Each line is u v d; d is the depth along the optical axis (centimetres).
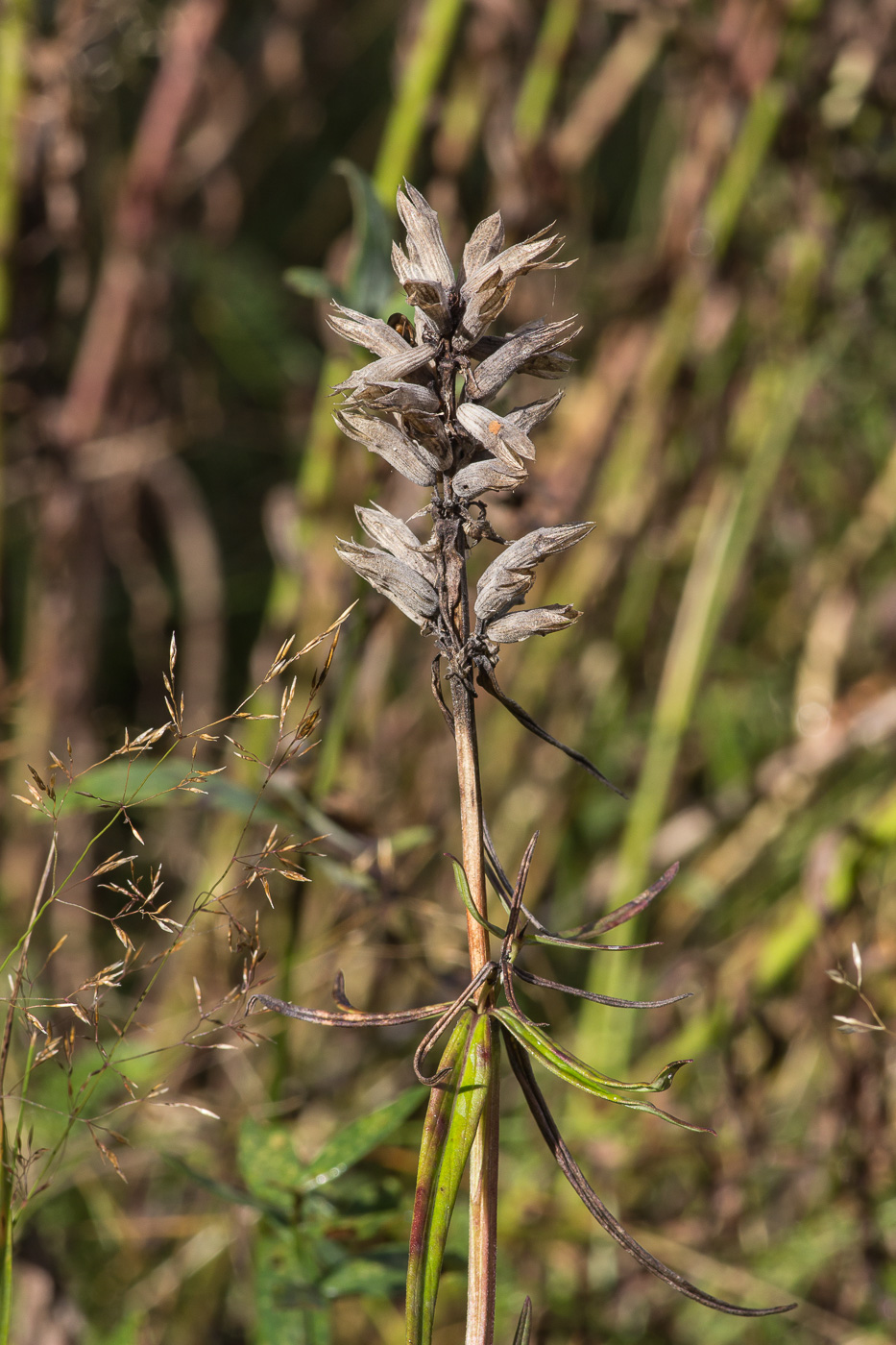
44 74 85
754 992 83
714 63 88
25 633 102
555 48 87
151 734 56
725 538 91
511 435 51
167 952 57
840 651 100
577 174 100
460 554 53
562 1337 81
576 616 52
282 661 55
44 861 95
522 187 90
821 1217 83
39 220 89
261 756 82
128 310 97
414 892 98
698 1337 82
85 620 101
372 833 69
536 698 100
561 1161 53
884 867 94
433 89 81
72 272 92
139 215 96
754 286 97
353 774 91
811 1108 92
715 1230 85
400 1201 64
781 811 97
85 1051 80
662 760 91
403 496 86
